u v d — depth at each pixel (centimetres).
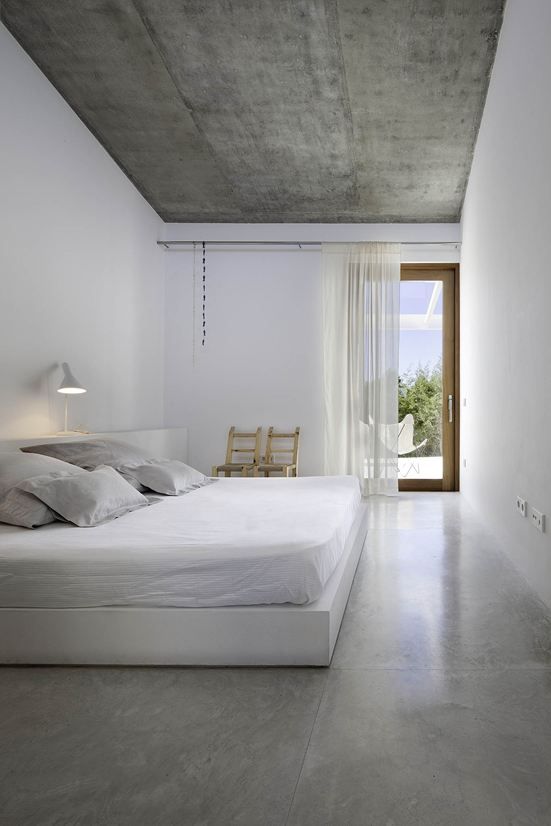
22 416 386
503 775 152
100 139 502
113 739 171
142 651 223
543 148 294
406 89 457
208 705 191
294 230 659
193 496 376
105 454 385
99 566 226
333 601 227
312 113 483
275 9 376
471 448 562
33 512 275
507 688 200
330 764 157
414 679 207
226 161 548
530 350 320
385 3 375
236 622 221
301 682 206
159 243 652
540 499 299
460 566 353
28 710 189
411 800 142
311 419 660
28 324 391
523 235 338
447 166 556
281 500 356
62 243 438
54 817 137
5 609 227
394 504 581
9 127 368
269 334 663
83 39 391
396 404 644
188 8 374
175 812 139
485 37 412
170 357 669
